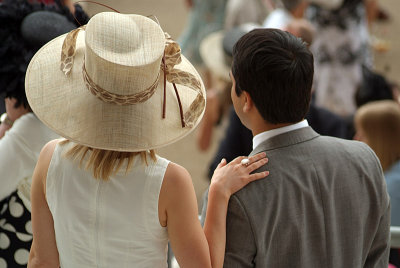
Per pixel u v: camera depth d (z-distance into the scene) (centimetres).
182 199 609
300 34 1399
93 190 611
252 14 2012
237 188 607
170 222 619
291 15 1802
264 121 623
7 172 768
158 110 623
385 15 2783
